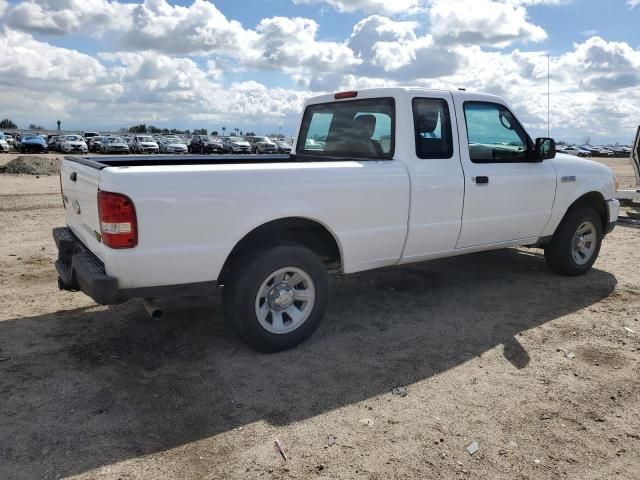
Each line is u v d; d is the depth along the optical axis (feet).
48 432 9.67
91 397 10.93
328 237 14.17
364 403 11.01
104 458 9.00
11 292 17.35
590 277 20.38
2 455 8.98
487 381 12.04
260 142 142.82
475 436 9.90
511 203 17.31
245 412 10.55
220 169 11.87
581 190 19.45
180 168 11.44
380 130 15.65
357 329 14.93
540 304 17.19
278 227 13.01
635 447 9.67
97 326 14.66
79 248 13.29
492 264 22.03
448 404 11.03
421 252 15.66
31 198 40.27
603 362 13.06
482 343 14.11
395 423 10.29
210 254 11.83
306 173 12.94
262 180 12.28
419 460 9.16
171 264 11.45
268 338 12.89
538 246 19.66
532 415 10.65
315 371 12.35
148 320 15.16
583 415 10.69
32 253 22.49
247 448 9.40
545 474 8.87
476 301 17.42
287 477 8.66
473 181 16.14
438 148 15.56
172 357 12.88
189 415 10.39
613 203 20.83
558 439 9.87
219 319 15.38
